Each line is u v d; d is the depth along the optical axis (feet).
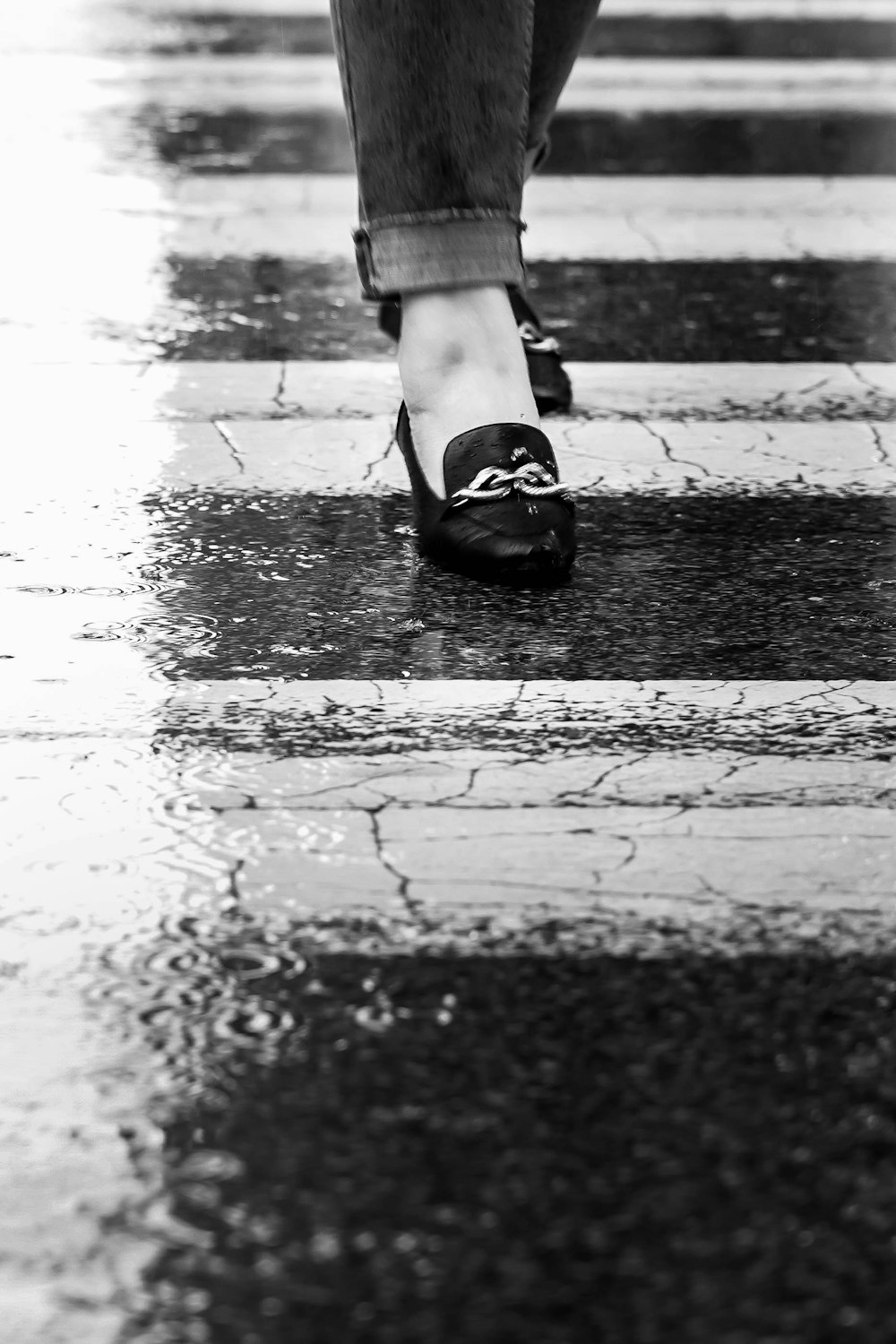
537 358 17.40
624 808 10.07
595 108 32.30
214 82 34.17
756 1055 7.91
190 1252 6.75
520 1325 6.40
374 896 9.13
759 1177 7.14
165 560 13.65
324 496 15.11
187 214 24.59
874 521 14.87
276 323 20.15
